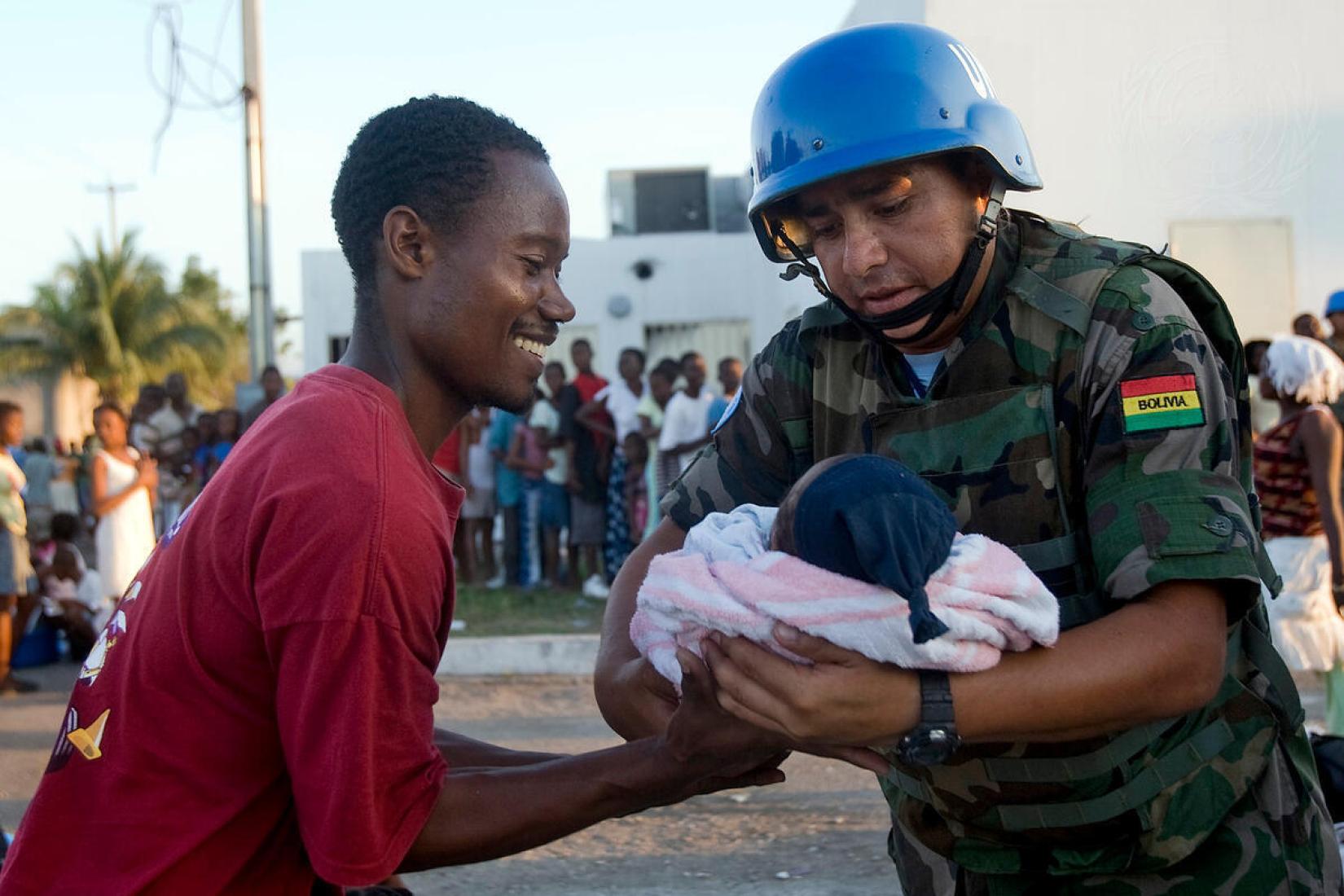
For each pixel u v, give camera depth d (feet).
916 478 4.89
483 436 33.86
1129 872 5.82
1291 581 15.61
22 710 22.71
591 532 31.30
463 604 29.99
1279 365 15.66
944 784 5.94
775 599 4.63
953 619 4.52
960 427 5.73
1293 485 15.70
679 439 28.43
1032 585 4.70
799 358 6.46
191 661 4.98
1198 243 30.25
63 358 110.73
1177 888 5.80
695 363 28.53
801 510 4.75
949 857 6.27
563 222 5.64
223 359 115.75
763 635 4.67
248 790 5.04
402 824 4.96
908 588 4.45
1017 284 5.65
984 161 5.50
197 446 37.17
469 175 5.38
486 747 6.48
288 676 4.80
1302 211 29.96
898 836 6.97
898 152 5.32
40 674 26.96
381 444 5.03
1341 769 8.77
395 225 5.41
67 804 5.11
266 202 39.42
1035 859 6.02
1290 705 5.91
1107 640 4.84
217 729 4.99
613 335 60.85
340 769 4.75
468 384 5.56
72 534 29.55
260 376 39.22
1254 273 30.42
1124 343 5.35
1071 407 5.51
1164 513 5.04
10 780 17.56
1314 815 6.05
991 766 5.76
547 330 5.66
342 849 4.80
